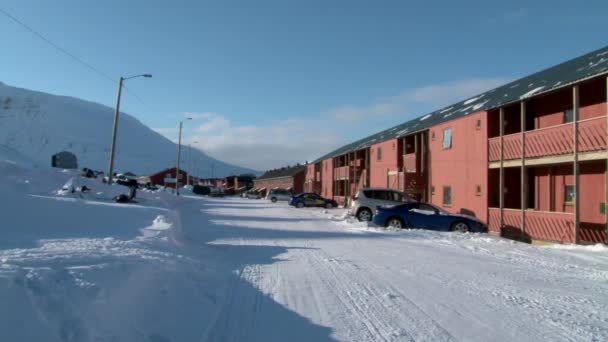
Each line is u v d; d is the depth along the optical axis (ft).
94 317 14.42
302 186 246.88
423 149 91.86
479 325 18.56
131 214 51.26
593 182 56.18
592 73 47.80
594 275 29.99
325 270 30.53
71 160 137.18
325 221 76.33
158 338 15.81
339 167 154.20
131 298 17.62
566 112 60.59
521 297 23.36
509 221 62.69
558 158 53.98
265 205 146.30
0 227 33.55
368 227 61.05
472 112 73.72
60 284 15.31
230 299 22.67
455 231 60.08
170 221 48.57
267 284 26.13
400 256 37.27
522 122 60.03
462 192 76.23
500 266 32.99
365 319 19.34
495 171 69.97
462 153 76.48
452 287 25.62
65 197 67.67
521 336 17.25
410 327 18.28
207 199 202.49
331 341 16.66
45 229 35.27
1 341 11.30
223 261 34.37
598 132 48.06
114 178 185.68
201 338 16.76
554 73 65.16
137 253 27.02
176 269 25.30
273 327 18.22
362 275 28.84
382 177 113.60
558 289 25.46
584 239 55.26
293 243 45.91
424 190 90.74
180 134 197.88
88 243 29.30
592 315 20.12
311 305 21.58
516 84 77.41
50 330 12.62
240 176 426.51
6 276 14.14
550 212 55.62
